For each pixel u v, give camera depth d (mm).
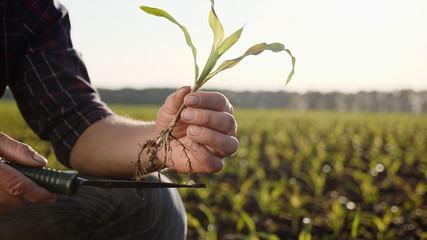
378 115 26047
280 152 9430
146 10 1383
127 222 1797
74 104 2012
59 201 1742
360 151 9938
